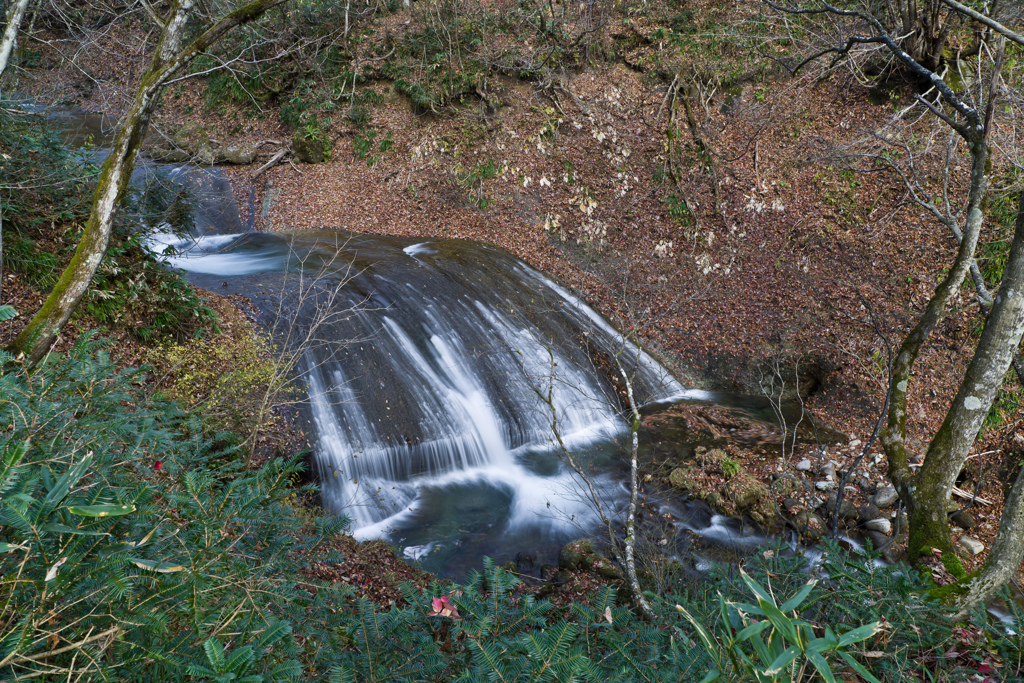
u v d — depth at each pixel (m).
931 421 11.45
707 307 14.59
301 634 2.03
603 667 2.17
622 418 12.10
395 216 16.67
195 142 18.28
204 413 7.71
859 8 14.99
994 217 12.52
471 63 18.36
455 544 8.39
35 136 8.26
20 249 7.65
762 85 17.95
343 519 2.55
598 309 14.74
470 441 10.51
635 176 17.34
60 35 13.59
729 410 12.42
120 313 8.34
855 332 13.03
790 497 9.32
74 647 1.12
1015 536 3.89
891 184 14.73
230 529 2.04
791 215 15.47
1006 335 4.70
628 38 19.16
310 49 19.25
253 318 10.28
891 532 8.49
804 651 1.13
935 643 2.86
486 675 1.79
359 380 10.14
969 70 14.55
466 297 12.90
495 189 17.12
